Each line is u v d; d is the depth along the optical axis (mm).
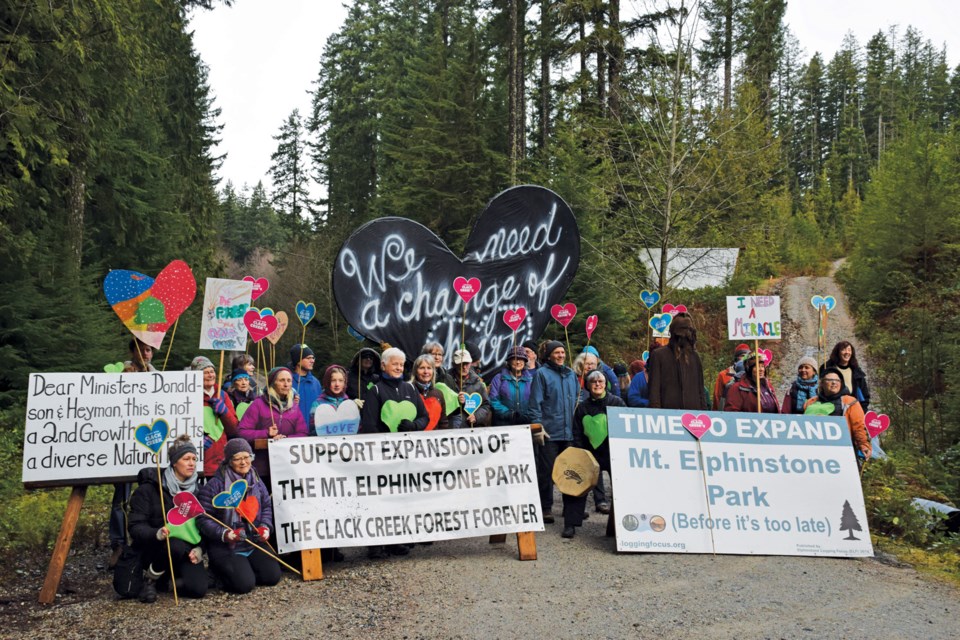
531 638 4898
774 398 8422
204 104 41781
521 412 8602
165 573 6004
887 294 23969
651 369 7855
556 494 10375
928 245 22922
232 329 7719
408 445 6781
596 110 23516
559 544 7363
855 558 7051
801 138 90625
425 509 6707
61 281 15211
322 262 38375
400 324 11102
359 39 50406
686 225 16016
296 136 65625
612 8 22188
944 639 4977
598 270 18812
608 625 5113
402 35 48906
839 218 51125
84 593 6207
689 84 15414
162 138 23641
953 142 24906
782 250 36406
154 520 5871
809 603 5633
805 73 91250
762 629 5074
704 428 7395
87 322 15344
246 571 5938
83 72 12555
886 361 15281
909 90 86312
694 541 7027
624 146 17359
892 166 27422
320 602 5668
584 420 8273
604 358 22078
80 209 15922
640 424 7387
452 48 37781
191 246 24984
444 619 5246
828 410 7750
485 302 11742
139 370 6945
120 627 5227
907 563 6961
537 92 38125
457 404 7750
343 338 35875
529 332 12047
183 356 22938
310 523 6414
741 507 7191
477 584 6020
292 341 38531
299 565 6625
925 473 11297
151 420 6254
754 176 19172
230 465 6023
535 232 12062
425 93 33031
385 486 6668
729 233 18531
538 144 37812
